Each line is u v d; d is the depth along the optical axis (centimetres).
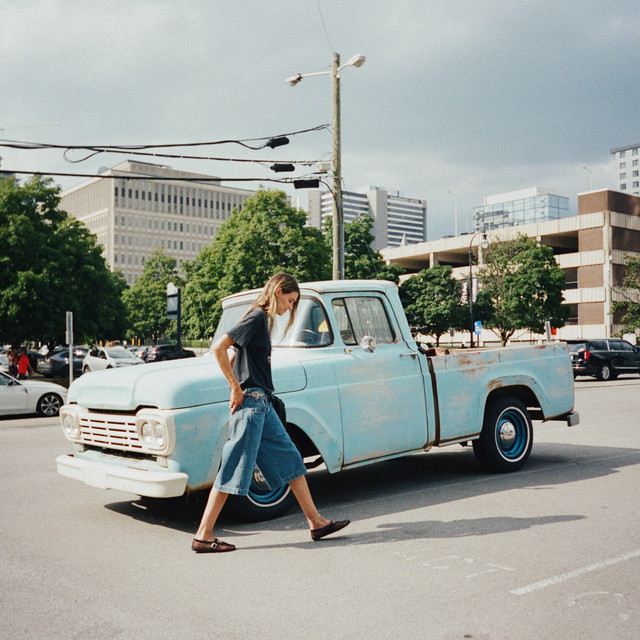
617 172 18925
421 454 898
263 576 411
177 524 550
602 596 368
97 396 565
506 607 354
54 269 2856
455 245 8006
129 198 15438
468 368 694
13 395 1650
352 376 602
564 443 957
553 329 5416
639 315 4822
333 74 1900
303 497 486
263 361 470
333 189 1909
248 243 3834
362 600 367
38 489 703
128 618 350
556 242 7219
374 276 4528
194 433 505
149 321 8456
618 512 553
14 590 396
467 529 506
